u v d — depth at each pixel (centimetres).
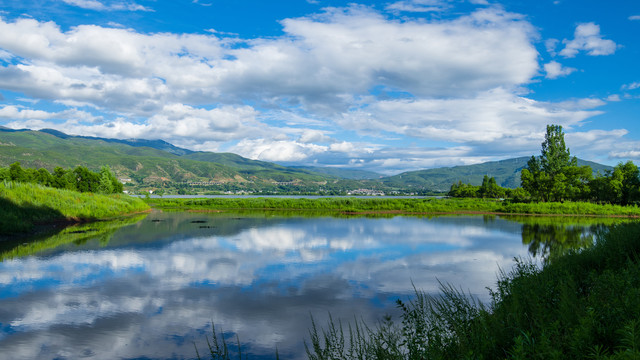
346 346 876
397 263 1894
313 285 1479
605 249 1015
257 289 1420
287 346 928
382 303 1248
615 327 421
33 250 2100
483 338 486
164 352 898
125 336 988
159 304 1240
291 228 3462
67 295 1314
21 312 1147
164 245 2377
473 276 1609
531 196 7181
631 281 581
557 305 565
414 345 606
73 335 990
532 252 2186
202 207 6644
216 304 1245
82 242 2406
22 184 3562
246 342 955
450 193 14612
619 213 5331
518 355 385
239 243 2514
